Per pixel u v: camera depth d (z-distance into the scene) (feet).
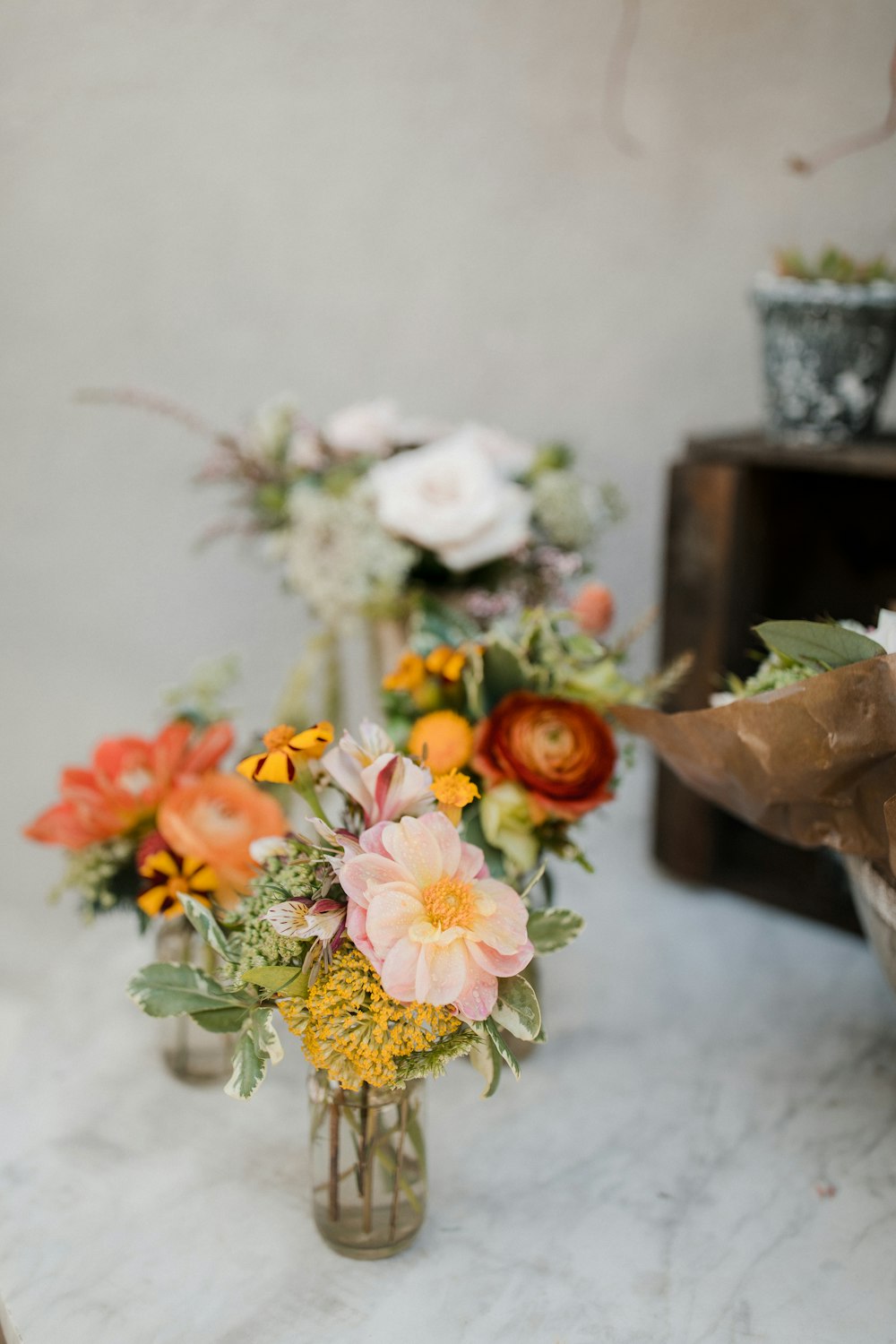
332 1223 2.31
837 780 2.31
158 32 4.64
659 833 3.85
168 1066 2.92
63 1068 2.94
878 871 2.38
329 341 4.94
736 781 2.46
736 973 3.37
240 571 5.19
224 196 4.82
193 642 5.32
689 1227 2.43
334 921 1.96
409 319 4.87
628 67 4.40
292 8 4.57
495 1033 1.98
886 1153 2.65
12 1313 2.22
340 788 2.22
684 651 3.64
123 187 4.84
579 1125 2.74
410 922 1.91
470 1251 2.37
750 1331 2.17
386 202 4.75
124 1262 2.35
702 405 4.66
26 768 5.46
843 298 3.27
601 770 2.63
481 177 4.65
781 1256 2.35
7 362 5.10
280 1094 2.87
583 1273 2.31
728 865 3.84
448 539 3.36
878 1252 2.36
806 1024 3.13
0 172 4.86
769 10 4.20
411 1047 1.96
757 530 3.63
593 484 4.84
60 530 5.28
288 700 4.01
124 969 3.36
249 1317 2.21
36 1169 2.60
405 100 4.62
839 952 3.48
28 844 5.41
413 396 4.95
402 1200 2.31
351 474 3.66
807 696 2.20
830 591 3.92
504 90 4.54
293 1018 2.02
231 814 2.71
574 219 4.61
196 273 4.92
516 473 3.75
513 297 4.75
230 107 4.71
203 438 5.06
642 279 4.60
